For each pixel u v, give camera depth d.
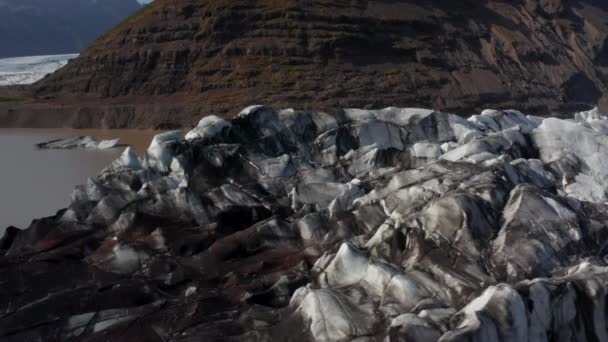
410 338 8.59
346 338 9.27
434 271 10.62
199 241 13.38
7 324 10.77
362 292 10.31
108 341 10.23
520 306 8.94
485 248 11.02
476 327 8.48
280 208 14.95
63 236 14.30
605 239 11.66
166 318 10.70
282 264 12.55
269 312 10.65
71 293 11.59
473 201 11.64
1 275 12.36
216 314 10.79
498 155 14.78
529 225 11.27
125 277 12.38
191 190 14.99
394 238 11.73
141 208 14.73
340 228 13.20
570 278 9.94
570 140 15.84
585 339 9.59
